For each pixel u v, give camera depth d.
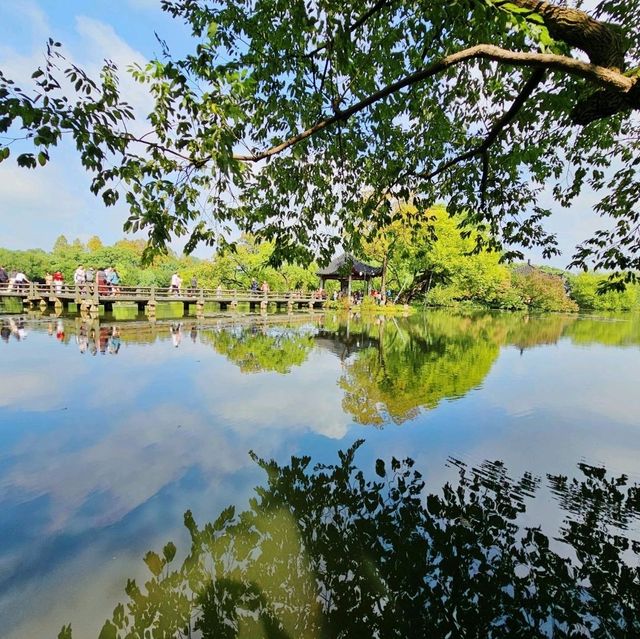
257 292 26.38
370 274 31.25
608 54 2.45
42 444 4.55
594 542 2.99
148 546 2.87
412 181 4.84
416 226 5.06
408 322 23.45
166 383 7.23
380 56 4.13
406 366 9.60
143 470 4.01
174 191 2.67
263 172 4.62
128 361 8.95
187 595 2.44
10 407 5.73
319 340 14.30
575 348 13.30
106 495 3.53
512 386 7.66
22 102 1.83
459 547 2.92
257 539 2.98
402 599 2.44
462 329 19.61
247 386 7.22
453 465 4.26
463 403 6.47
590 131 4.66
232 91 2.43
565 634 2.20
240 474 3.98
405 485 3.82
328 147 4.63
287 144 3.19
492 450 4.64
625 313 50.50
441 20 3.28
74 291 19.41
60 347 10.27
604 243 5.08
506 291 41.59
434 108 4.61
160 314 22.77
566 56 2.48
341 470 4.11
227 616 2.29
